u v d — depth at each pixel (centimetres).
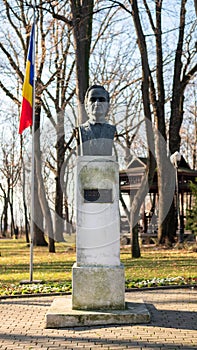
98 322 759
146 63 1973
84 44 1881
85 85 1833
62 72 2434
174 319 802
